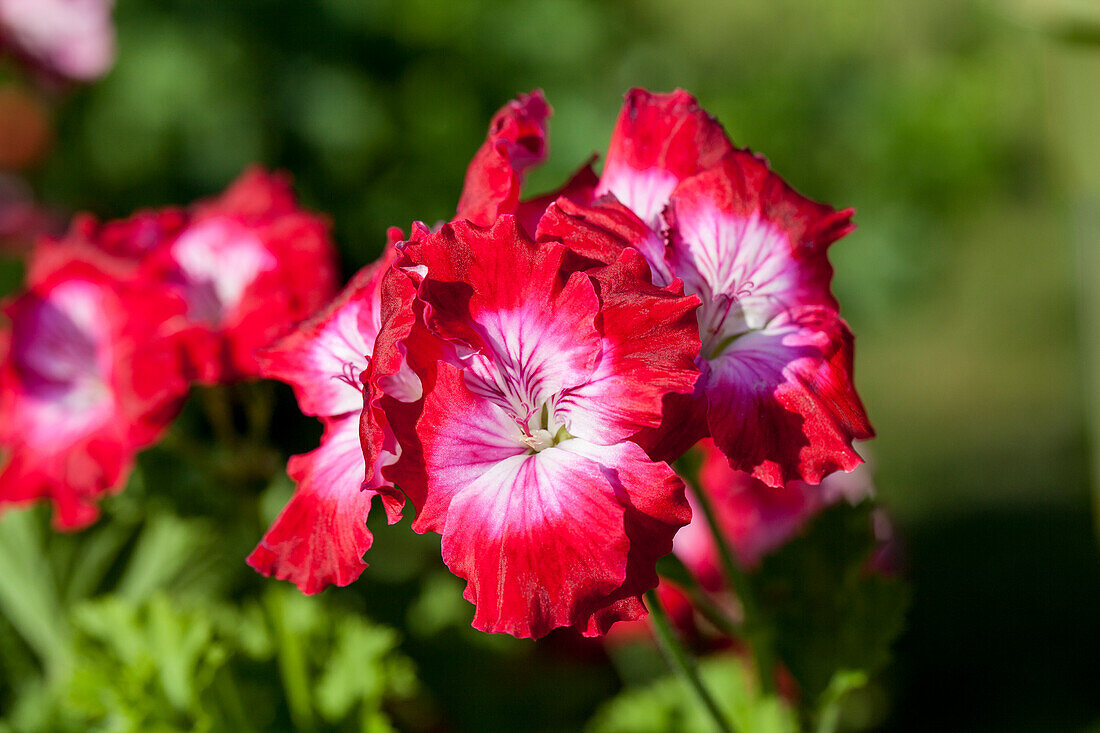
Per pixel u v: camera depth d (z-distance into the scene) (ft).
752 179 0.94
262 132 2.31
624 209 0.91
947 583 2.32
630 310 0.86
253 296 1.08
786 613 1.06
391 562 1.51
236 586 1.39
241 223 1.14
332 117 2.29
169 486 1.26
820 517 1.08
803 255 0.95
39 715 1.29
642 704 1.29
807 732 1.06
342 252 2.31
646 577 0.85
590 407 0.87
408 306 0.86
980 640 2.13
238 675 1.22
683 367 0.86
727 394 0.91
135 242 1.17
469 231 0.87
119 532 1.37
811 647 1.05
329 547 0.91
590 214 0.90
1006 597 2.26
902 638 2.16
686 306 0.86
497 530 0.86
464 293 0.87
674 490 0.85
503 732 1.42
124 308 1.10
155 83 2.28
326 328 0.95
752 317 0.94
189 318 1.14
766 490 1.28
